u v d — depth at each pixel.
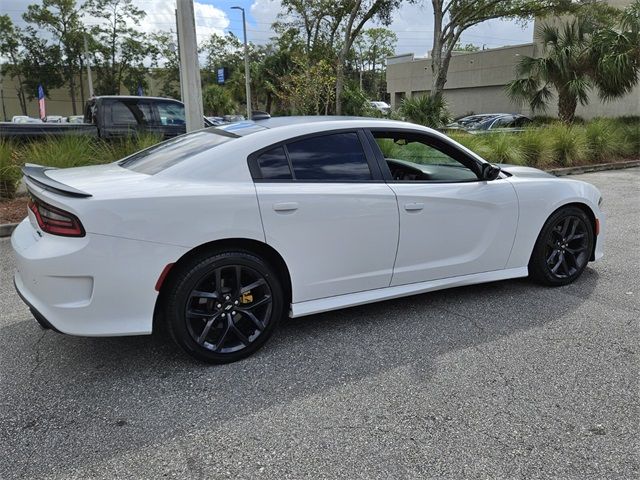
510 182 4.24
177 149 3.58
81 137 8.73
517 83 17.59
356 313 4.07
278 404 2.84
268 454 2.43
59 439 2.54
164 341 3.59
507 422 2.66
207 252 3.12
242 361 3.32
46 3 45.53
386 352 3.43
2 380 3.08
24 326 3.84
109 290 2.88
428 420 2.68
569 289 4.57
